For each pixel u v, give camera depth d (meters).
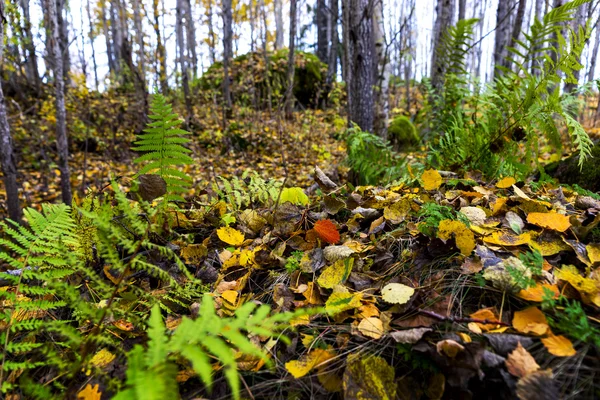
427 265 1.27
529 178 2.97
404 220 1.60
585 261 1.13
